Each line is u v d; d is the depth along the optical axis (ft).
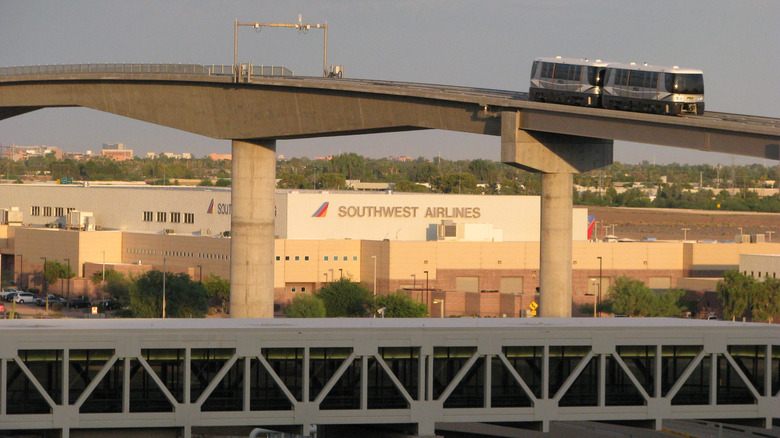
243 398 443.32
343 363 446.19
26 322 457.27
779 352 474.49
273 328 446.19
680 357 470.80
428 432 453.17
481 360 460.55
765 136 613.11
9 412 431.43
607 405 466.70
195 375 443.32
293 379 449.48
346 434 471.21
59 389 435.94
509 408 458.09
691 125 641.81
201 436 473.67
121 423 435.53
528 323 481.05
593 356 462.19
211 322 468.75
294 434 451.53
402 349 454.81
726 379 474.90
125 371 435.53
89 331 431.02
